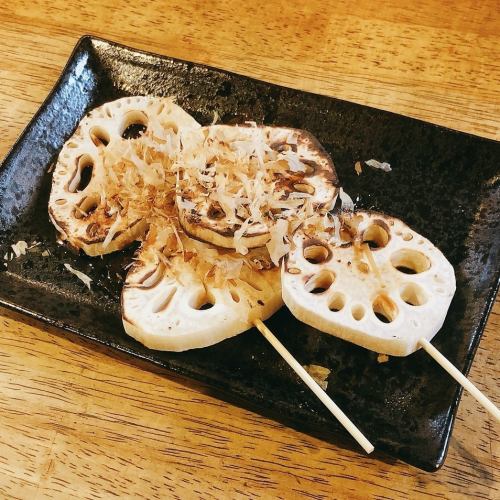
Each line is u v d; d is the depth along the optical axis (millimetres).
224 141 269
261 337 250
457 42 349
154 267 254
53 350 266
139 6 380
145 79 325
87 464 239
